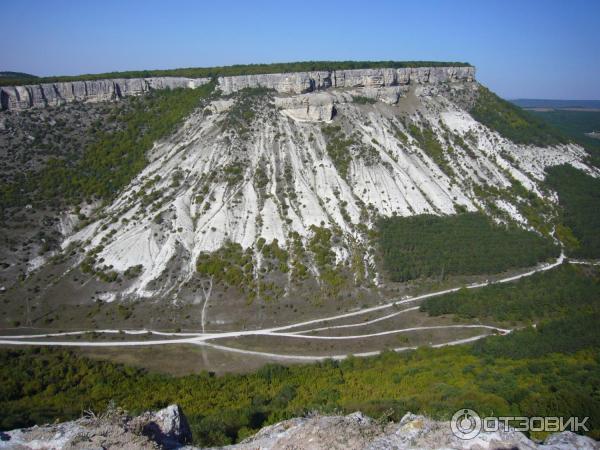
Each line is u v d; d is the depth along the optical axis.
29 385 63.25
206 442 37.34
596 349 67.88
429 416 34.97
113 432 31.02
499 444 28.61
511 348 70.19
